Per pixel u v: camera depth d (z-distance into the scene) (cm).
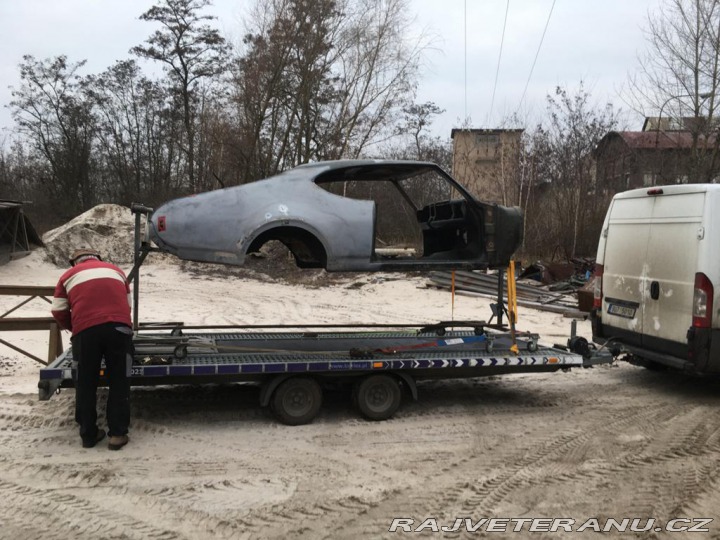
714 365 574
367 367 519
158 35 3578
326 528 345
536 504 379
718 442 491
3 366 676
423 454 457
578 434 506
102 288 461
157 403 569
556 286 1380
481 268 579
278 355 543
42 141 3969
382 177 643
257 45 2303
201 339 618
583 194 1850
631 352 655
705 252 572
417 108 2838
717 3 1605
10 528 338
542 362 562
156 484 397
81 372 452
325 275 1612
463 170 1992
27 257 1697
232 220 521
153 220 523
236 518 354
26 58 3862
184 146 3594
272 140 2345
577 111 1908
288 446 469
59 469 418
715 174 1648
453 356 561
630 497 390
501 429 516
